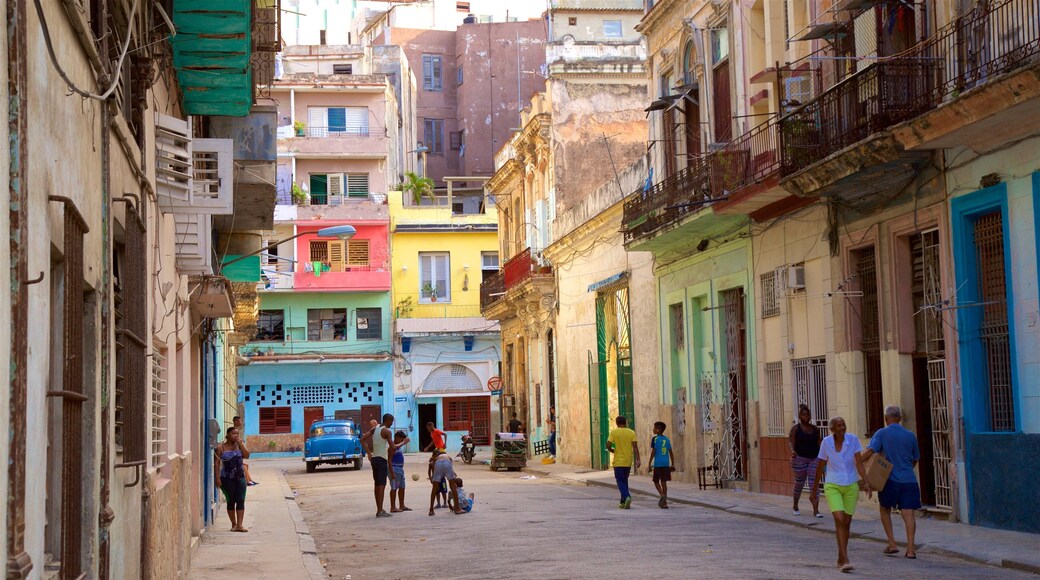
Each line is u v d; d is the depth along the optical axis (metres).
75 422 6.16
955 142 16.03
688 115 27.97
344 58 66.00
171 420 12.97
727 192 23.02
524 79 74.81
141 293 9.23
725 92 25.67
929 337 17.91
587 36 47.56
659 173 29.72
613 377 34.47
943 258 17.09
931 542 14.38
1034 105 14.13
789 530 17.09
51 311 5.84
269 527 20.47
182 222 13.95
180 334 14.64
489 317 49.53
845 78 18.78
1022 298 15.38
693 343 27.47
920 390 18.23
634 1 47.81
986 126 15.15
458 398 59.12
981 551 13.37
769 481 23.17
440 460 21.66
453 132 76.06
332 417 58.06
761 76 21.59
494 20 81.75
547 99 40.94
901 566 12.59
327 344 58.25
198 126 15.73
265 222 19.77
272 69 16.64
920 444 18.11
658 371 30.05
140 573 9.41
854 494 12.52
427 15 79.12
